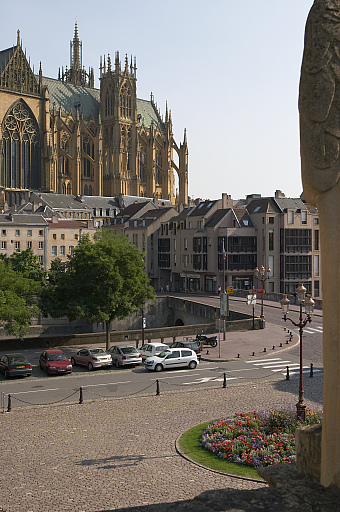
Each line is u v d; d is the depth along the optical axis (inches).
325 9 328.8
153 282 4916.3
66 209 5556.1
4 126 5856.3
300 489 321.1
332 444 330.3
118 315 2212.1
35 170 6136.8
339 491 320.5
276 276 3944.4
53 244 4530.0
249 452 840.3
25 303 1957.4
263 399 1220.5
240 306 3095.5
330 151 327.3
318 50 327.9
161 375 1582.2
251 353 1868.8
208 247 4062.5
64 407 1211.9
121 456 863.1
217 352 1909.4
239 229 3959.2
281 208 3959.2
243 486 727.1
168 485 734.5
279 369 1594.5
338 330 330.0
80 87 7524.6
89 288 2215.8
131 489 721.6
